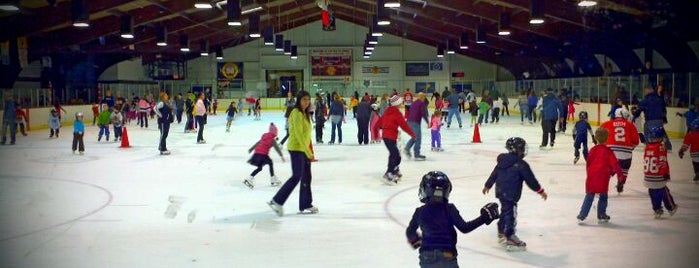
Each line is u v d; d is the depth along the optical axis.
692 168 12.44
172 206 8.22
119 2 22.39
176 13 27.22
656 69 27.61
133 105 33.41
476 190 9.99
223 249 6.34
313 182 10.92
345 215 8.00
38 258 6.02
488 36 38.53
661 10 20.33
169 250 6.31
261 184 10.74
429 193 3.98
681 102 20.62
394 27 43.47
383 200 9.10
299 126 7.80
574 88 31.72
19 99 26.33
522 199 9.02
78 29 28.84
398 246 6.41
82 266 5.76
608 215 7.84
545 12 24.38
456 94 25.44
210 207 8.62
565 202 8.79
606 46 28.22
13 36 23.45
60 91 34.81
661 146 7.50
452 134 22.31
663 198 7.57
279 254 6.13
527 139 19.95
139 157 15.27
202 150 17.03
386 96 21.86
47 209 8.50
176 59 47.22
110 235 6.97
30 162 14.29
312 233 7.01
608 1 20.45
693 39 23.39
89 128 28.03
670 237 6.71
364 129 18.38
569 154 15.40
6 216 8.02
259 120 33.97
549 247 6.33
